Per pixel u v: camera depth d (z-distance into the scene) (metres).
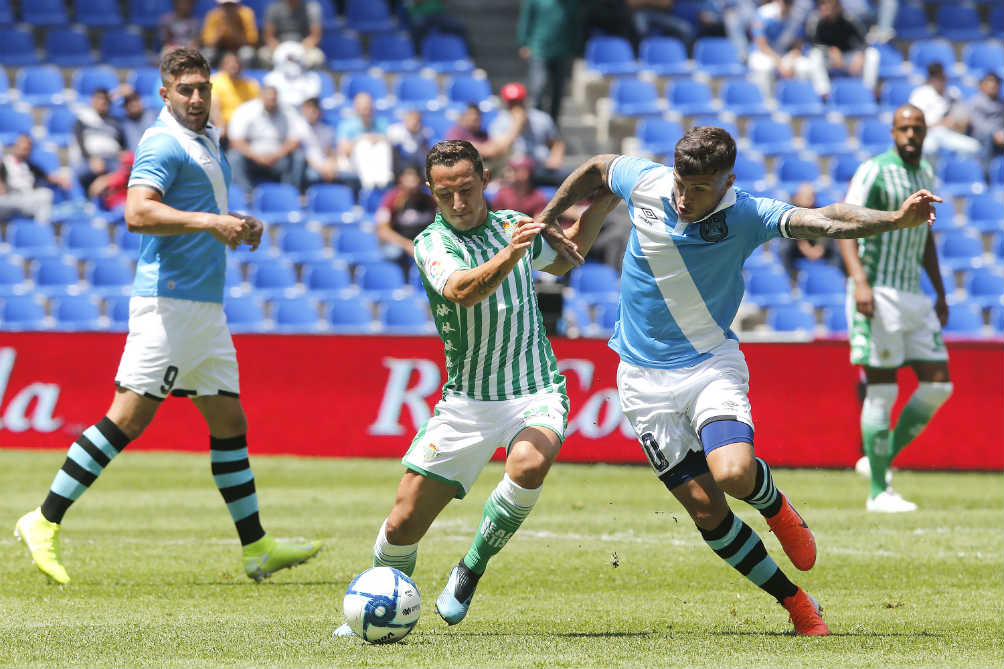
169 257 23.81
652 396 18.42
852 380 46.38
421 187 60.47
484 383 18.02
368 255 63.25
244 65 71.62
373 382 48.41
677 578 24.69
